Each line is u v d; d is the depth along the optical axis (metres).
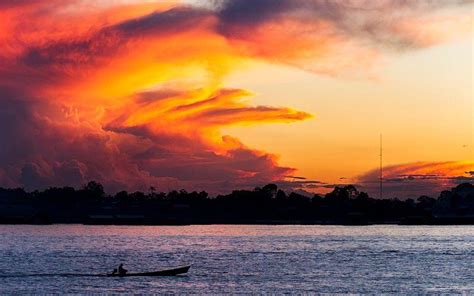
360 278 157.12
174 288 136.75
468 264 192.62
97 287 136.38
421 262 198.88
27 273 161.62
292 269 176.38
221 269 175.50
